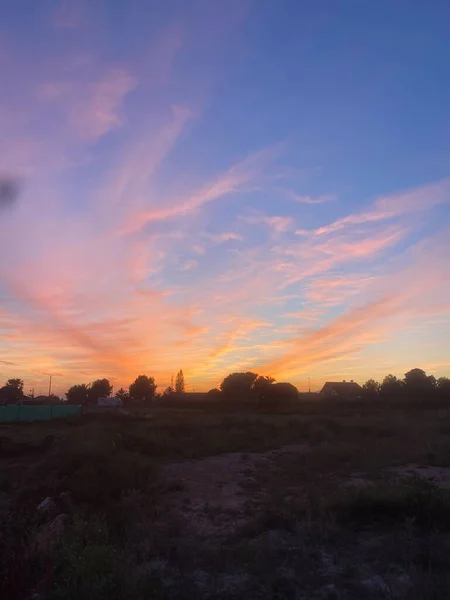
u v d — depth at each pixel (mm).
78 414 62219
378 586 6898
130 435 25641
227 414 61062
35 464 20188
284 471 18438
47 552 7211
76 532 7910
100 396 144500
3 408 62594
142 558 7973
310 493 12359
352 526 9773
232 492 15023
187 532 9797
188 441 28141
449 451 22578
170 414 60219
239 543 8891
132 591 6129
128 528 9789
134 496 11789
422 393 71000
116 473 14469
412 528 9219
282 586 6969
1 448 25609
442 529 9516
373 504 10305
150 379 130250
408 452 22844
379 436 33219
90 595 5750
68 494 12109
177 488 15109
